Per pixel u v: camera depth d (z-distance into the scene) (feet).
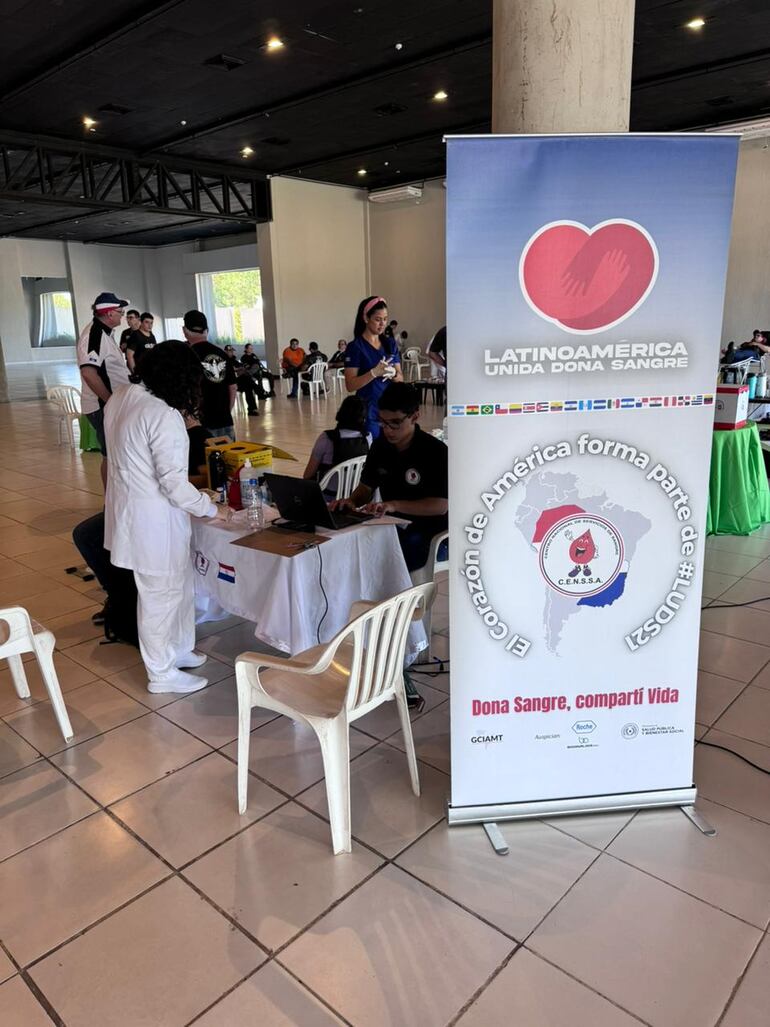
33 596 12.89
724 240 5.57
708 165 5.41
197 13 20.94
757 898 5.81
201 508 8.62
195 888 6.06
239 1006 4.99
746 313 37.14
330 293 50.14
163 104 29.71
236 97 29.22
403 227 49.73
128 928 5.67
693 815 6.75
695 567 6.23
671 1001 4.94
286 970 5.26
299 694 6.64
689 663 6.48
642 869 6.14
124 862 6.39
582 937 5.47
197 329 15.06
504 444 5.76
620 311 5.60
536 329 5.57
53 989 5.16
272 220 45.88
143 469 8.39
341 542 8.37
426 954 5.36
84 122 31.89
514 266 5.44
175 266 74.23
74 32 22.47
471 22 22.24
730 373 19.33
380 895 5.93
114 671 10.00
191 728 8.52
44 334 82.33
